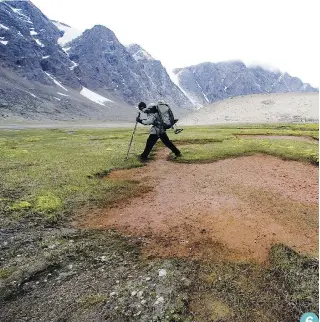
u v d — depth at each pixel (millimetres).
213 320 2154
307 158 7434
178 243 3197
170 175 6008
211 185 5281
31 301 2426
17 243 3240
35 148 9438
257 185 5246
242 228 3492
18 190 4727
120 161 7043
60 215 3883
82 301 2393
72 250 3098
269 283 2508
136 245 3186
